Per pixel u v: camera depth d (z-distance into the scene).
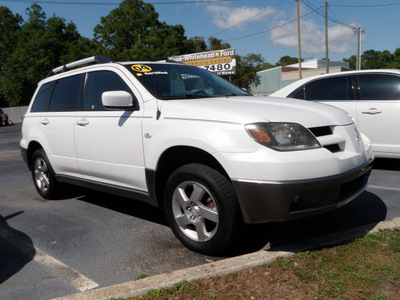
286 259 2.72
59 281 2.73
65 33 53.09
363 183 3.20
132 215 4.23
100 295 2.39
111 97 3.29
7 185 6.33
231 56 31.23
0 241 3.60
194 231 3.12
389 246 2.87
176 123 3.04
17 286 2.68
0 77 53.78
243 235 3.11
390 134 5.43
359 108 5.70
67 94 4.46
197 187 2.93
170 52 48.31
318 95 6.20
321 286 2.39
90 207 4.63
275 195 2.55
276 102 3.26
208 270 2.59
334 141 2.90
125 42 53.38
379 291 2.32
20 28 70.31
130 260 3.03
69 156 4.28
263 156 2.58
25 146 5.18
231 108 2.93
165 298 2.34
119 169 3.60
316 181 2.60
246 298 2.31
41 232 3.81
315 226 3.53
